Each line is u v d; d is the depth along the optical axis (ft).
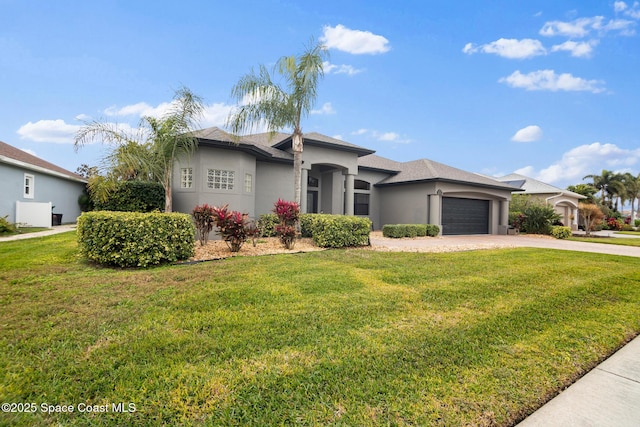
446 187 64.80
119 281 19.81
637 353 12.39
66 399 8.50
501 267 27.43
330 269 24.45
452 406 8.61
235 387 9.07
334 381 9.49
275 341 11.90
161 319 13.76
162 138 36.63
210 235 43.96
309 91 42.34
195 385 9.14
